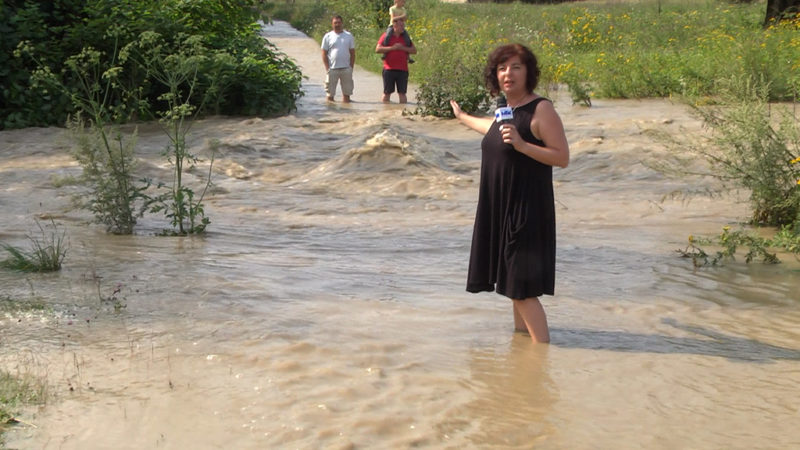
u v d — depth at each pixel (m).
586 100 16.91
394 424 4.01
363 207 9.22
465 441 3.87
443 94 15.66
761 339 5.27
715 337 5.29
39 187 9.73
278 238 7.84
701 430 4.01
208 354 4.79
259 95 15.80
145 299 5.78
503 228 5.09
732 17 29.53
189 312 5.51
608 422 4.09
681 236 7.98
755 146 8.29
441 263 7.02
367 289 6.18
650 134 9.35
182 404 4.16
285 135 13.20
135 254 7.07
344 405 4.19
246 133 13.25
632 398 4.36
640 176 10.58
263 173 10.95
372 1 35.31
